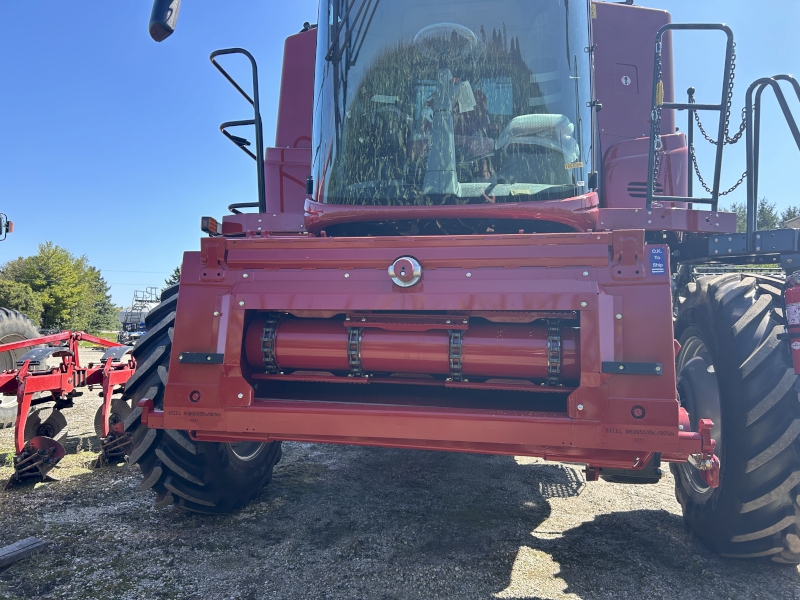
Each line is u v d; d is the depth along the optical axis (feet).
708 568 8.43
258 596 7.50
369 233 9.84
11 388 13.09
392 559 8.67
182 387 7.66
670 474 13.78
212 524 10.05
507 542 9.37
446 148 9.25
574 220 8.82
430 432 6.97
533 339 7.20
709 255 9.76
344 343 7.64
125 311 91.25
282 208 13.19
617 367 6.57
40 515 10.44
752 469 7.70
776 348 7.80
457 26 9.45
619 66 13.38
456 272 7.18
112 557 8.65
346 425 7.18
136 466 13.93
